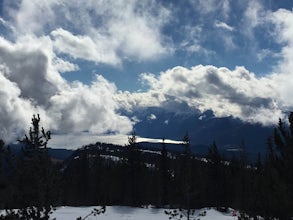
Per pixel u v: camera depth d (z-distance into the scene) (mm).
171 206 64500
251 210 18984
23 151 14539
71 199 74062
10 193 13508
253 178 19125
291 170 14164
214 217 55875
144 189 79000
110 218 48906
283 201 14070
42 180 14578
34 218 14453
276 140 14617
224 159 78062
